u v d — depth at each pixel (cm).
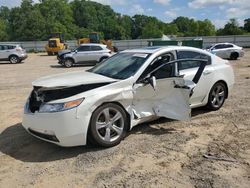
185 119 572
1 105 872
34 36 8594
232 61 2305
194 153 498
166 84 579
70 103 483
